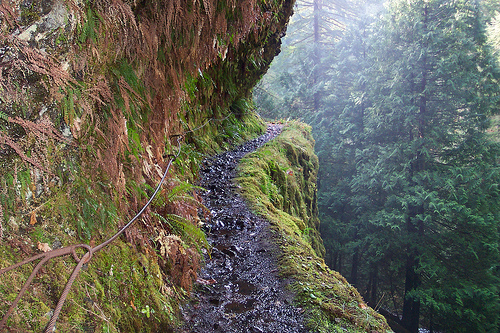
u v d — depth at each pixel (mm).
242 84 10172
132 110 2248
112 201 2025
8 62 1433
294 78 24109
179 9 2363
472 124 14477
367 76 16969
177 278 2658
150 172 2650
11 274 1358
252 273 3203
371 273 17766
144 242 2307
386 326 2643
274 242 3795
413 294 13656
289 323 2527
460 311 12695
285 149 10461
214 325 2416
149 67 2504
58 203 1666
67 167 1741
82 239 1762
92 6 1822
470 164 14281
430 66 14328
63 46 1648
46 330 925
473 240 13477
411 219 13977
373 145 16219
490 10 16766
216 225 4188
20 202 1489
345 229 18656
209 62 3336
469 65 13773
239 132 9633
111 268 1855
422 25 14422
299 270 3197
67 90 1667
